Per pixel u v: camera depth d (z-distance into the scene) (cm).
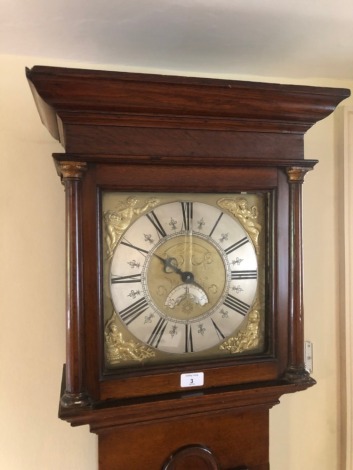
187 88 68
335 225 120
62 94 65
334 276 120
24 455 102
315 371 120
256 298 82
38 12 77
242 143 77
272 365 81
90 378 72
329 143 120
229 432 88
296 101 74
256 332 82
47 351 102
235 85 69
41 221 101
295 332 82
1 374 100
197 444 86
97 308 72
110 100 67
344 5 75
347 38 90
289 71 111
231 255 80
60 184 101
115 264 74
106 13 78
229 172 78
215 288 79
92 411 70
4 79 98
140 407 73
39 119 100
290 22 82
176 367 76
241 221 81
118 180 72
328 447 121
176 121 72
